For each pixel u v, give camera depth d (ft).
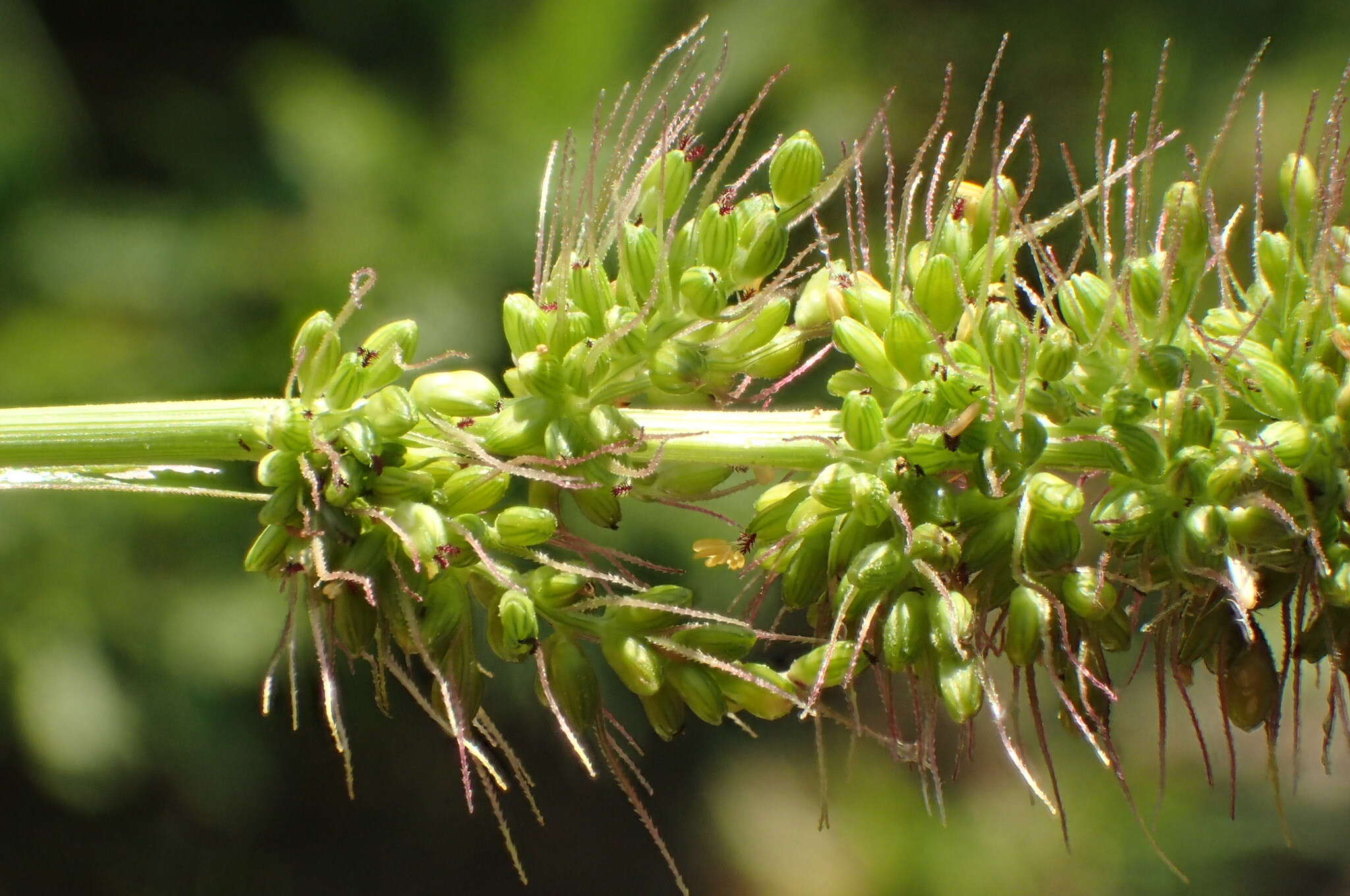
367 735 1.30
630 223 0.49
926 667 0.48
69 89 1.05
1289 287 0.48
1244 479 0.48
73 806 1.13
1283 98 1.09
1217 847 1.19
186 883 1.28
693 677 0.49
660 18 0.98
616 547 0.96
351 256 0.94
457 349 0.93
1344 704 0.48
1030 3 1.15
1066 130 1.15
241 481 1.00
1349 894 1.18
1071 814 1.22
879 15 1.12
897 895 1.24
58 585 0.98
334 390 0.48
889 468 0.48
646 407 0.50
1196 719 0.49
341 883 1.32
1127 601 0.49
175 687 1.03
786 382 0.50
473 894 1.36
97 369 0.92
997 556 0.48
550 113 0.95
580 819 1.38
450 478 0.49
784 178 0.49
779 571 0.49
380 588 0.48
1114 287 0.48
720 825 1.34
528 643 0.48
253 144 1.05
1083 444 0.48
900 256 0.49
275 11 1.18
